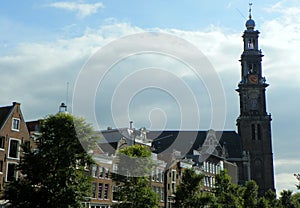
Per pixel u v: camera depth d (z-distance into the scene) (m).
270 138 114.44
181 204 54.44
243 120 115.62
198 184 55.19
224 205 61.31
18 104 43.25
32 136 42.44
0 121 41.75
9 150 41.44
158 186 59.66
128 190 41.00
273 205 91.50
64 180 30.48
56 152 30.91
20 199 30.14
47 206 29.78
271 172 112.12
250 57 118.69
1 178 40.03
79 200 30.59
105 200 51.94
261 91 116.75
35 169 30.69
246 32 120.31
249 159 112.69
